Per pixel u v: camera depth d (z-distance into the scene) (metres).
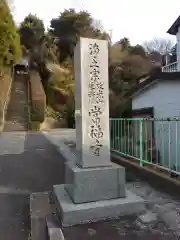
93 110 3.08
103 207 2.73
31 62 30.38
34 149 8.71
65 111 24.97
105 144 3.07
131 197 3.00
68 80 26.88
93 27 27.20
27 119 20.94
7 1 19.59
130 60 20.14
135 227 2.49
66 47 28.28
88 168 2.97
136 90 8.31
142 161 4.62
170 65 11.55
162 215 2.71
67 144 9.91
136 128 5.51
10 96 25.62
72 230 2.47
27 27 29.98
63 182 4.61
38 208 3.12
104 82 3.16
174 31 12.80
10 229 2.89
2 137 12.95
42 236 2.51
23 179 4.87
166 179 3.69
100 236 2.34
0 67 20.69
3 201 3.71
